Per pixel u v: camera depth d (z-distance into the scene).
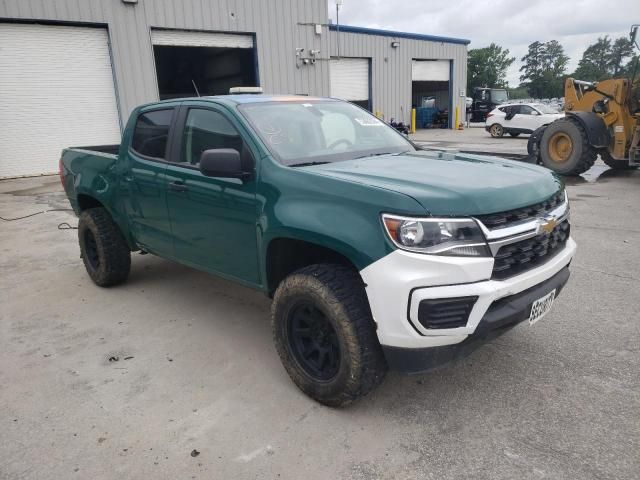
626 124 10.02
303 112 3.77
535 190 2.83
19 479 2.44
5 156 13.78
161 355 3.64
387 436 2.67
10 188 12.08
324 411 2.91
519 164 3.38
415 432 2.69
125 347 3.78
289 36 18.61
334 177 2.80
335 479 2.38
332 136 3.69
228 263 3.52
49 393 3.18
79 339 3.93
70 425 2.85
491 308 2.56
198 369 3.43
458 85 31.02
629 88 9.85
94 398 3.11
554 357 3.38
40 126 14.15
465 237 2.43
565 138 10.66
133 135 4.38
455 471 2.40
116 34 14.78
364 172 2.94
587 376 3.14
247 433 2.73
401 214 2.44
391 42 26.80
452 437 2.64
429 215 2.42
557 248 3.04
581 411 2.80
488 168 3.12
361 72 26.25
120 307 4.55
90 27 14.47
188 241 3.85
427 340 2.47
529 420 2.74
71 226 7.74
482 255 2.46
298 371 3.02
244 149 3.29
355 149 3.69
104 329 4.10
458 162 3.33
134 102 15.40
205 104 3.71
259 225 3.11
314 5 19.03
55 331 4.09
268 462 2.51
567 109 11.02
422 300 2.40
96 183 4.77
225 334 3.95
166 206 3.95
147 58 15.47
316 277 2.77
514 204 2.63
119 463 2.53
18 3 13.12
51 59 14.01
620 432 2.61
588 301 4.24
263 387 3.18
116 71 14.94
